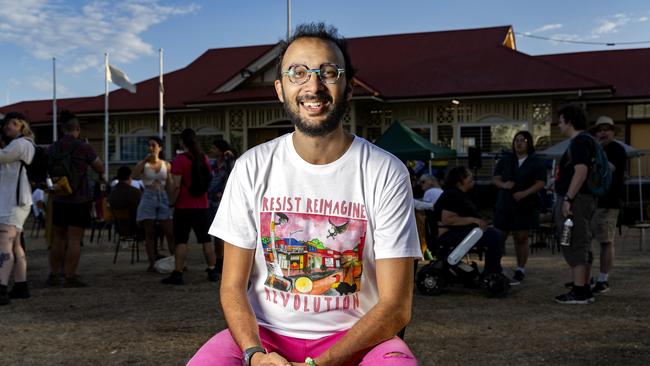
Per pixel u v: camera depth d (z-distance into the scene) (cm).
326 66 210
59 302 611
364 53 2436
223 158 859
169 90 2445
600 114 2022
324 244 209
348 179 212
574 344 441
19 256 627
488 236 654
